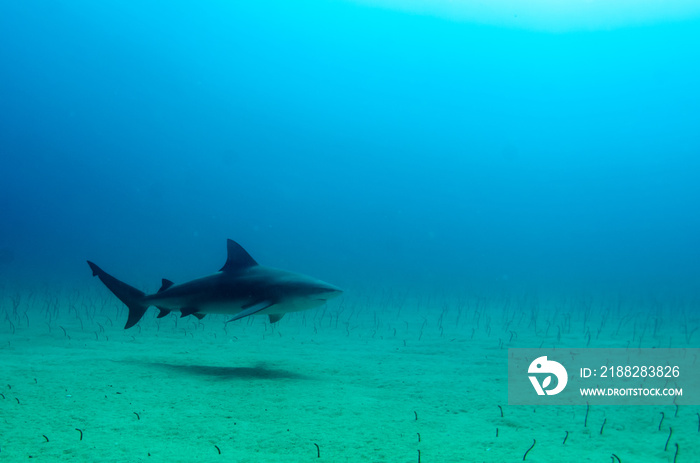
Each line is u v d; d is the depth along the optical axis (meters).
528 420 5.95
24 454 4.19
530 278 81.25
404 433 5.20
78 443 4.53
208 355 10.16
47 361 8.71
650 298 36.00
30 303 21.23
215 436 4.90
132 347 10.96
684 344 12.54
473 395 7.13
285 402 6.41
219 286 9.11
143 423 5.27
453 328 15.89
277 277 8.91
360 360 9.91
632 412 6.41
